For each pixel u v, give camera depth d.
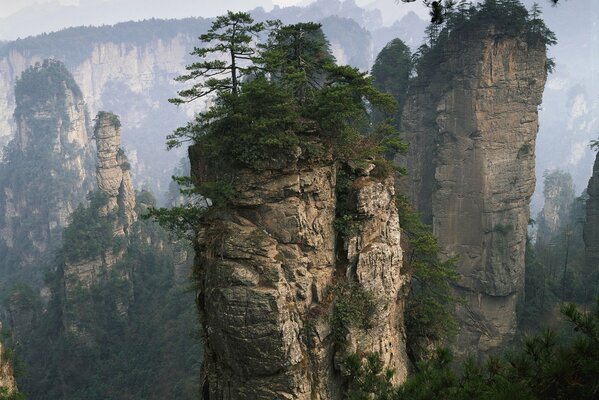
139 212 127.06
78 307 100.81
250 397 31.45
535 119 74.12
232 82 34.59
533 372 12.74
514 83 72.25
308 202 33.25
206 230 33.38
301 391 31.05
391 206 38.00
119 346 98.75
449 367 14.45
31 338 107.38
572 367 11.76
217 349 32.41
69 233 108.00
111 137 114.94
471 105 73.00
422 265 42.88
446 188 76.00
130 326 102.50
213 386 32.97
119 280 104.88
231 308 30.98
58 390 92.75
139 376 88.25
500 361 13.76
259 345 30.72
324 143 34.41
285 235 32.31
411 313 42.06
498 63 71.69
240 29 33.97
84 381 93.38
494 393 11.67
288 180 32.41
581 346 11.99
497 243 73.94
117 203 120.06
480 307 75.50
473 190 74.44
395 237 37.44
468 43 72.25
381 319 34.56
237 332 30.97
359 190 34.84
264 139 31.86
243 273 31.06
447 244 76.50
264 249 31.58
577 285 79.69
